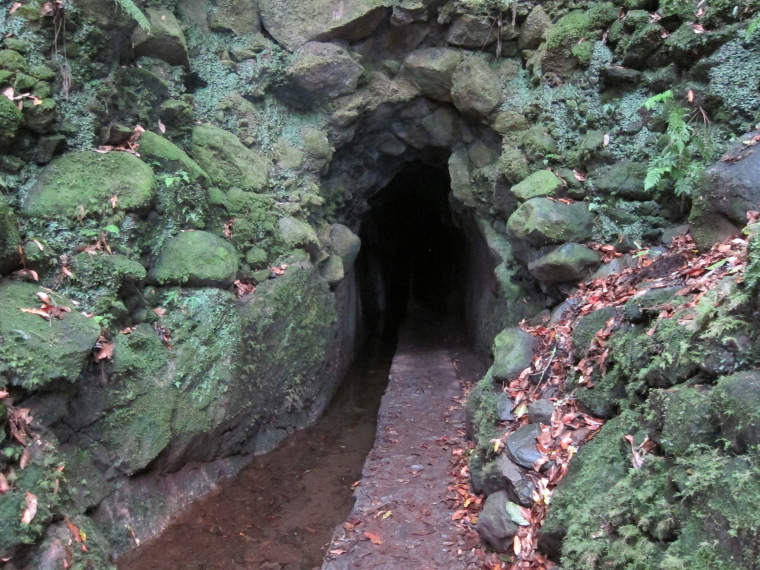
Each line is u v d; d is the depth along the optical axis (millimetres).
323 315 7023
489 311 8062
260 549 4391
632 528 2629
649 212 5406
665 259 4438
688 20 5344
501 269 6918
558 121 6336
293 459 5996
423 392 7555
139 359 4461
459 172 7820
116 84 5191
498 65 7238
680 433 2576
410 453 5539
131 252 4648
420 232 15953
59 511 3486
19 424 3500
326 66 7035
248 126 6820
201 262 5168
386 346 12039
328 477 5605
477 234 8523
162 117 5793
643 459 2875
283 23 7055
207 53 6723
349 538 4117
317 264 7211
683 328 2988
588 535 2848
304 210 7016
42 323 3789
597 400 3791
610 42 6117
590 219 5594
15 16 4418
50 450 3629
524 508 3678
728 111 4945
